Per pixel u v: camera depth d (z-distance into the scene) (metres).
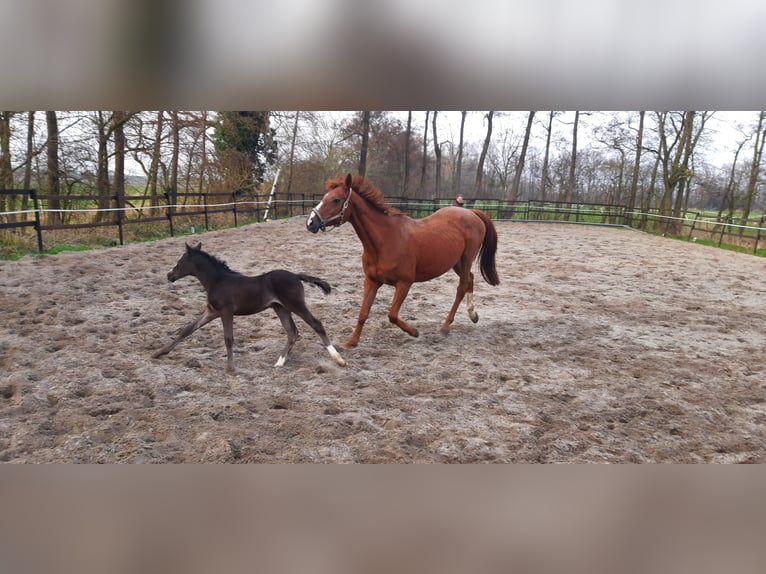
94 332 5.28
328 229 15.91
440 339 5.70
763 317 7.39
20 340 4.86
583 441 3.47
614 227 22.73
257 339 5.41
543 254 12.77
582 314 7.12
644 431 3.71
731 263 12.56
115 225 11.55
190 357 4.67
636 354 5.50
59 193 12.65
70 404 3.65
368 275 5.22
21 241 9.23
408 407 3.90
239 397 3.93
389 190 31.94
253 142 21.94
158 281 7.69
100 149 13.30
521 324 6.50
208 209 16.80
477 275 9.62
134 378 4.18
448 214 5.93
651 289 9.02
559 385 4.52
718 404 4.27
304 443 3.26
